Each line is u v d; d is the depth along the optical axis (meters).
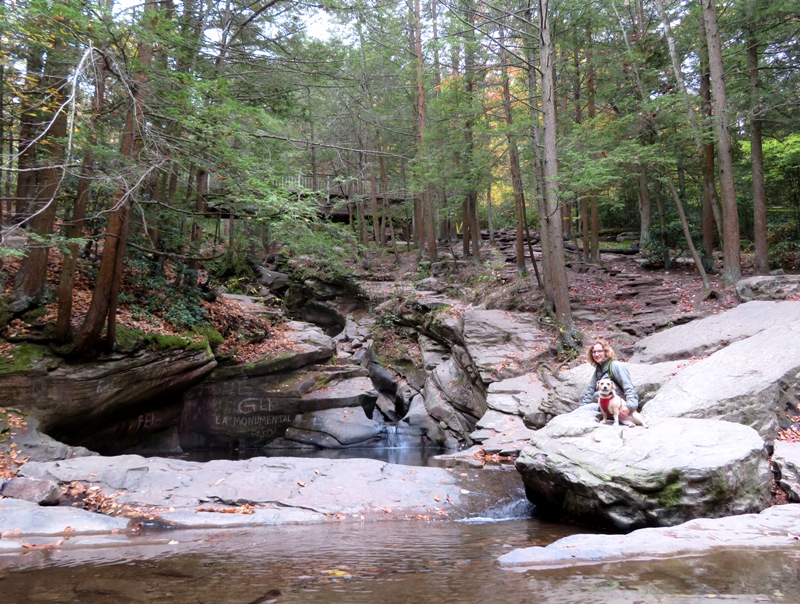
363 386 16.47
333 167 24.55
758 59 18.27
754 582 3.10
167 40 8.71
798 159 19.55
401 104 25.28
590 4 16.14
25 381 9.56
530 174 20.16
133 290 13.45
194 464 7.98
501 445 10.61
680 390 8.01
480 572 3.71
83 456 8.84
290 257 25.78
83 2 7.21
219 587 3.52
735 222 14.97
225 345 15.05
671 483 5.18
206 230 19.86
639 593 2.94
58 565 4.15
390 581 3.56
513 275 19.66
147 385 11.58
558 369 13.21
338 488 7.03
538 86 18.77
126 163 8.21
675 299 15.87
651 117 15.02
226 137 8.99
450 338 17.19
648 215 24.39
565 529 5.66
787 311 11.01
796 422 7.21
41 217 9.77
